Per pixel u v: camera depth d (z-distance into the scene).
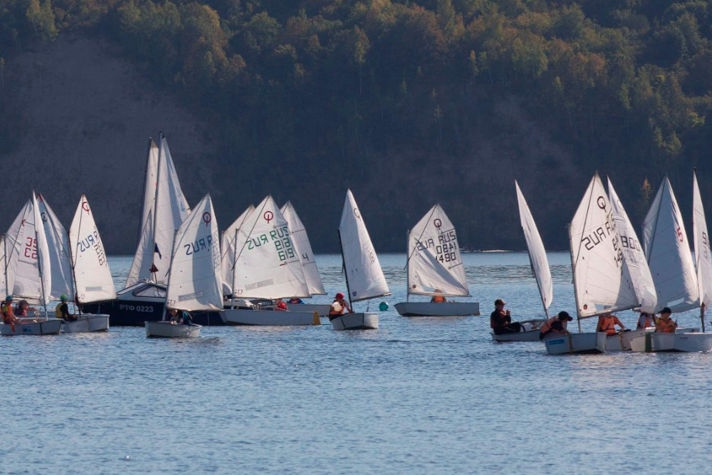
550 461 162.88
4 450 170.75
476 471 158.50
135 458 165.88
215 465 161.88
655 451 167.38
